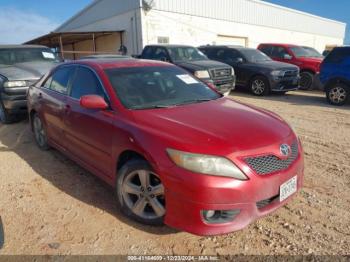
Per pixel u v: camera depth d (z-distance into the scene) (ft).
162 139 9.22
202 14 61.87
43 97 16.46
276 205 9.38
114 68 13.14
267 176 8.92
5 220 10.84
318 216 10.78
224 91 32.24
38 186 13.35
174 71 14.43
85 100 11.32
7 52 27.66
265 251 9.17
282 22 83.87
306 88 41.52
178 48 35.55
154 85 12.87
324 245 9.34
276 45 44.37
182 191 8.65
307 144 18.19
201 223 8.63
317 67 39.75
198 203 8.46
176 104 12.01
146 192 9.84
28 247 9.45
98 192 12.75
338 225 10.28
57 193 12.71
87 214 11.13
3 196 12.56
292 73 36.37
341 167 14.78
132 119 10.53
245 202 8.61
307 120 23.98
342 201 11.71
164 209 9.52
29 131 22.08
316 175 13.96
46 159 16.47
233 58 38.83
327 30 106.63
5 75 23.56
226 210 8.55
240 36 71.72
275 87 35.29
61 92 15.07
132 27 56.03
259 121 10.65
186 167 8.60
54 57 29.84
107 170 11.62
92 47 72.28
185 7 58.75
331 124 22.74
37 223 10.65
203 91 13.78
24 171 14.94
